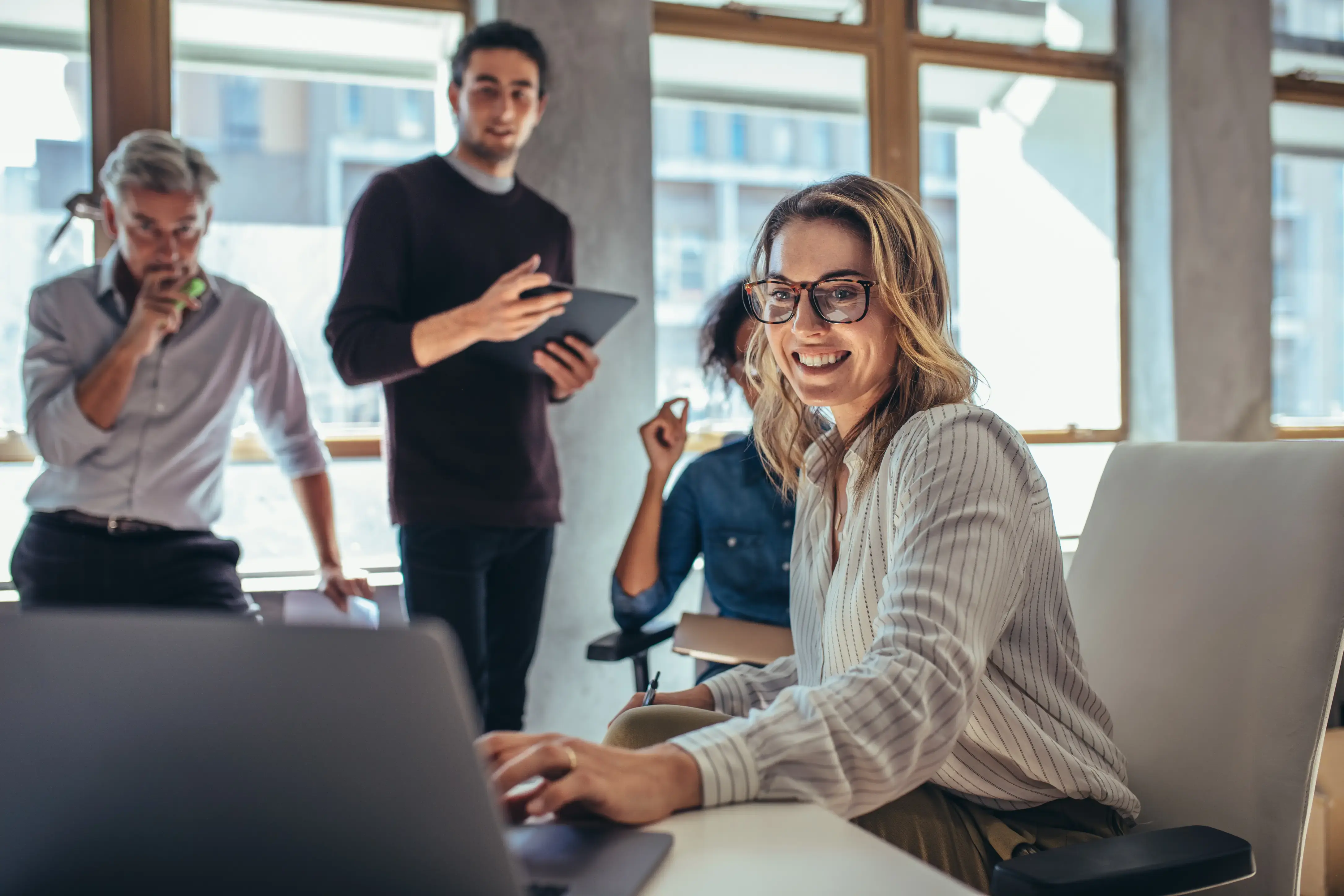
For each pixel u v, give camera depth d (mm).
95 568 2121
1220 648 1035
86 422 2068
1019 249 3676
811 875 591
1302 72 3943
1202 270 3631
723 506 2059
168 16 2752
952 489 898
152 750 505
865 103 3496
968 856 938
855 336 1012
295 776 496
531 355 2189
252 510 2773
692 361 3318
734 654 1744
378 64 2955
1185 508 1138
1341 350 4094
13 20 2648
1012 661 985
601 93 2941
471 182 2328
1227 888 966
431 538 2217
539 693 2871
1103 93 3766
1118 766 1004
